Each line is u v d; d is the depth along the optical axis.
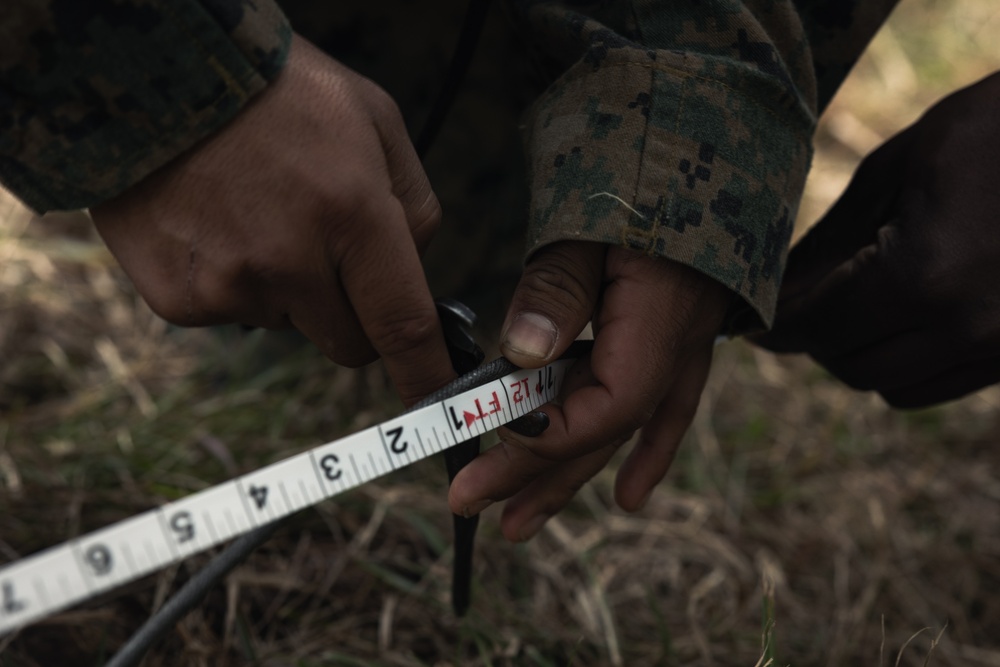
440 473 1.92
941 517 2.05
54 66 0.75
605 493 1.99
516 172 2.04
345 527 1.74
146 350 2.22
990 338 1.12
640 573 1.83
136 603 1.49
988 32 3.87
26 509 1.62
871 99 3.48
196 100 0.78
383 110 0.89
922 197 1.15
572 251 0.97
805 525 1.99
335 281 0.89
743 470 2.11
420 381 0.98
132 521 0.90
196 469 1.82
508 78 1.87
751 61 0.98
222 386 2.11
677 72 0.95
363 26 1.74
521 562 1.77
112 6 0.74
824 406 2.33
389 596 1.60
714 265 0.95
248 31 0.78
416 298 0.90
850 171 3.10
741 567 1.83
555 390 1.06
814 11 1.17
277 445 1.92
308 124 0.82
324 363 2.12
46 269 2.38
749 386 2.37
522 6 1.11
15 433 1.84
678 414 1.22
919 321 1.17
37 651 1.38
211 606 1.53
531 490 1.19
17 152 0.78
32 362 2.12
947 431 2.27
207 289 0.86
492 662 1.53
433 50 1.81
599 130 0.97
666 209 0.94
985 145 1.11
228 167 0.82
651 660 1.58
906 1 4.02
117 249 0.88
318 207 0.83
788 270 1.37
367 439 0.98
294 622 1.55
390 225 0.86
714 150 0.96
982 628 1.83
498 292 2.20
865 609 1.77
